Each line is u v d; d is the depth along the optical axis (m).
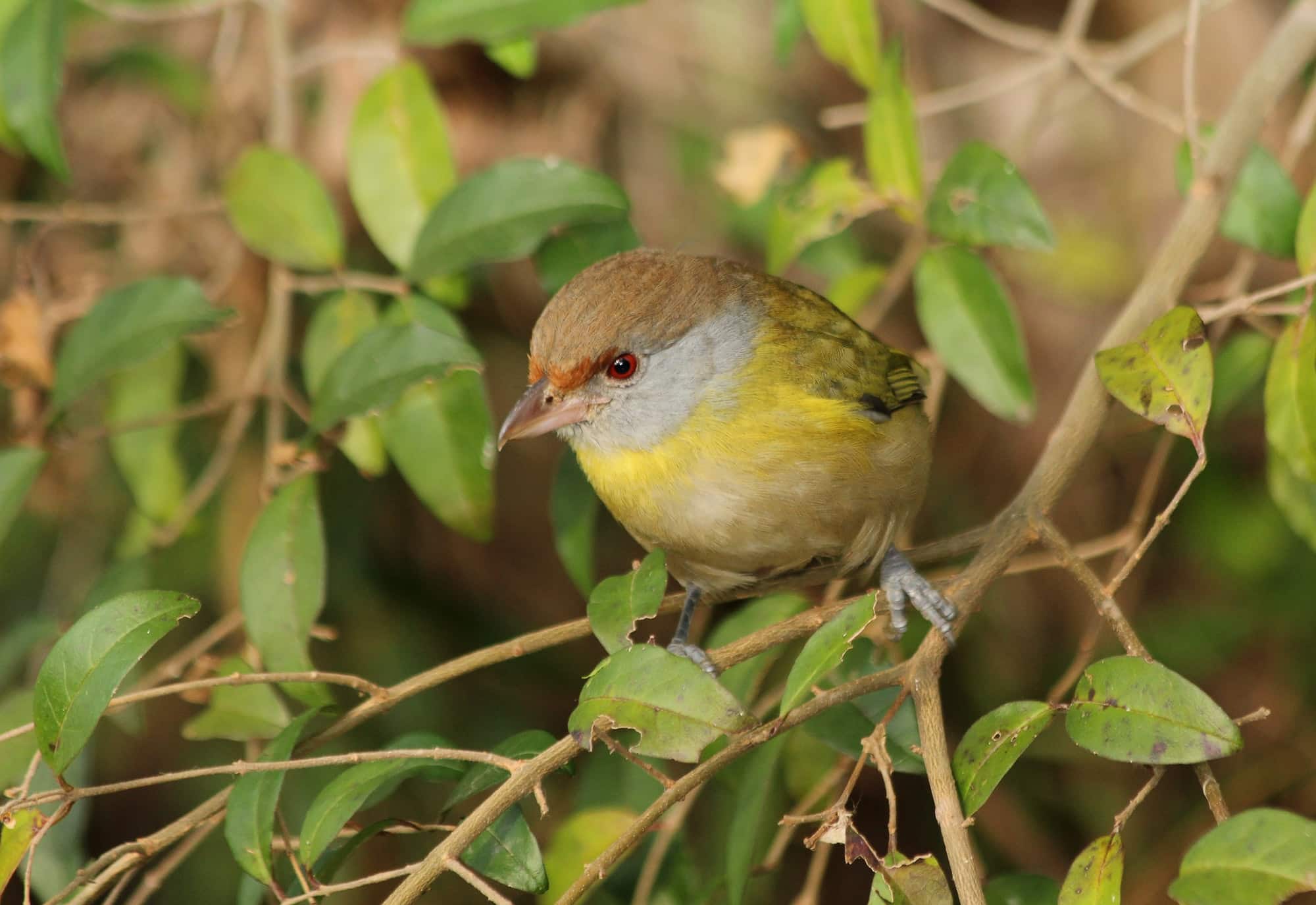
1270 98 8.56
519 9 8.90
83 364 8.55
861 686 6.59
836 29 9.19
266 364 9.60
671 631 13.01
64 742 6.35
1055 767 12.72
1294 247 8.60
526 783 6.33
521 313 12.57
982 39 13.89
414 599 12.41
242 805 6.72
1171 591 13.20
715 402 8.07
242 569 8.05
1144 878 12.20
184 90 11.09
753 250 12.67
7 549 11.91
